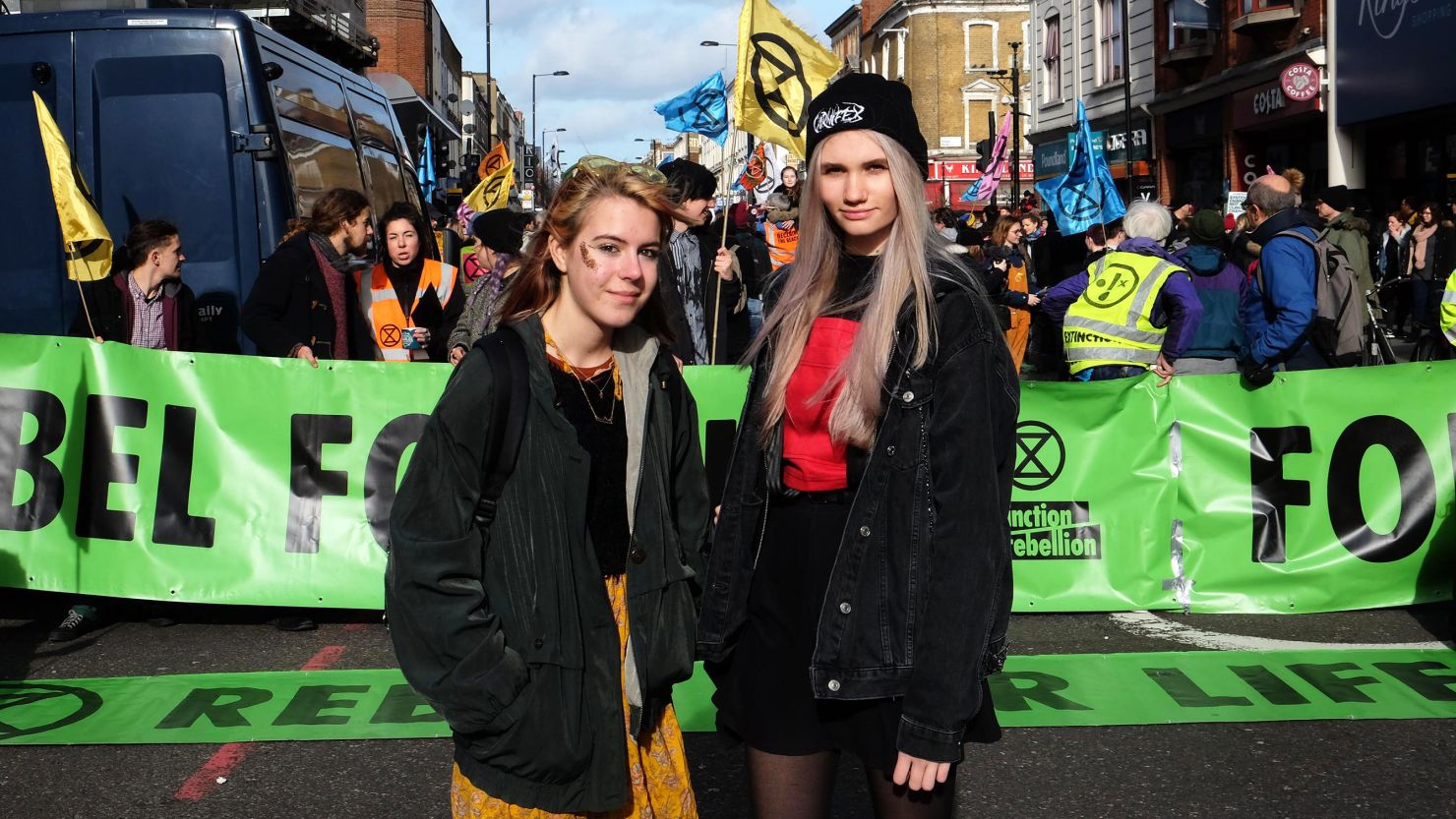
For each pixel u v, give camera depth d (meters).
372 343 7.25
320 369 6.51
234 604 6.42
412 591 2.45
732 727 2.74
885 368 2.58
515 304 2.65
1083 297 6.84
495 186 15.94
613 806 2.58
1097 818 4.11
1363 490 6.55
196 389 6.47
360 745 4.73
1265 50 24.88
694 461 2.85
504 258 7.25
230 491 6.45
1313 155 24.56
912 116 2.71
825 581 2.64
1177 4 27.16
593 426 2.62
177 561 6.40
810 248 2.77
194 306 7.32
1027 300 10.50
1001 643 2.58
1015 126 39.78
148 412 6.44
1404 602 6.53
